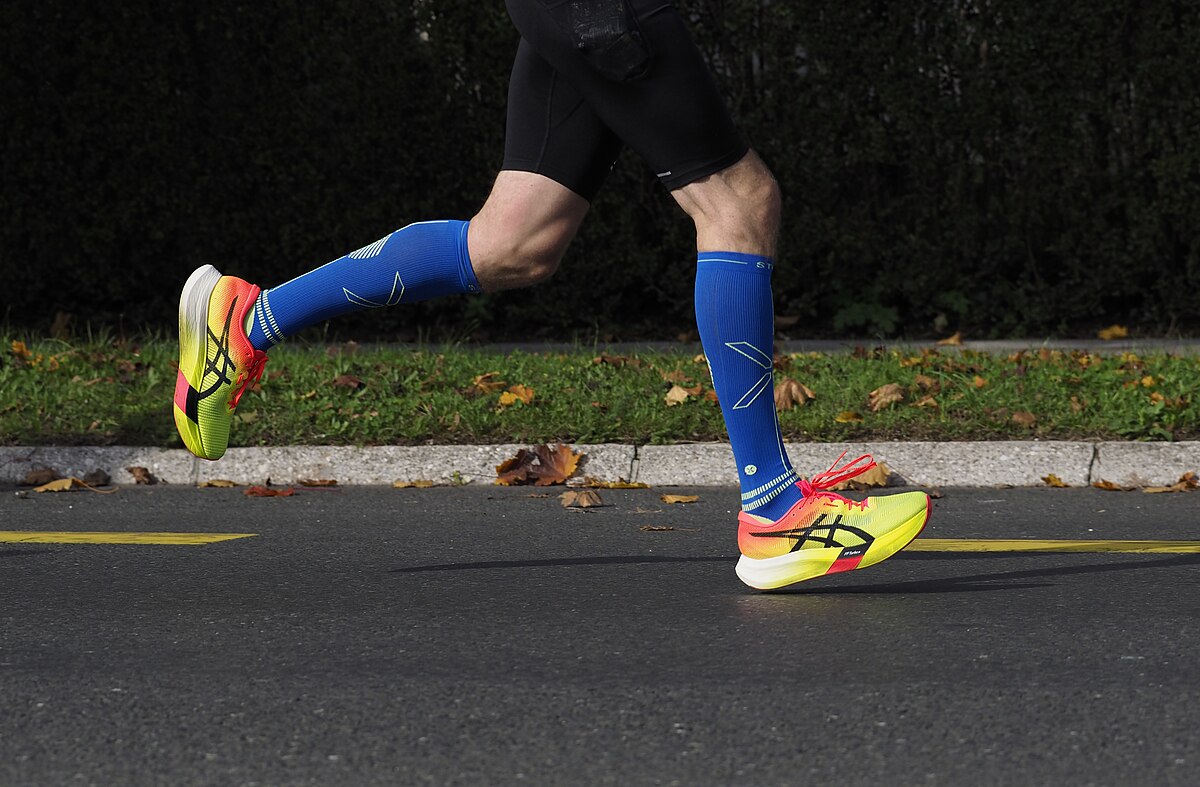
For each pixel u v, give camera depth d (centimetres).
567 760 344
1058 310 1302
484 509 717
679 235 1310
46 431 832
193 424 484
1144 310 1312
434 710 382
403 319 1354
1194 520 680
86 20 1280
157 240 1320
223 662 430
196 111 1300
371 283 474
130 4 1281
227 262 1322
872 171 1305
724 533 650
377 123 1294
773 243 473
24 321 1341
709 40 1288
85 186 1305
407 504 733
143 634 464
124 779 335
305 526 671
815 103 1284
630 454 805
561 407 862
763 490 493
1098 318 1333
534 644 448
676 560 585
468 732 364
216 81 1295
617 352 1170
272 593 525
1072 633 457
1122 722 369
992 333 1308
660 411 855
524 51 467
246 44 1290
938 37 1266
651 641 450
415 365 974
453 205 1310
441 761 344
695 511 709
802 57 1284
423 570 566
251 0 1283
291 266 1325
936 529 661
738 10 1268
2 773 339
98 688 404
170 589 533
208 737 362
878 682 404
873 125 1273
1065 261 1294
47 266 1318
